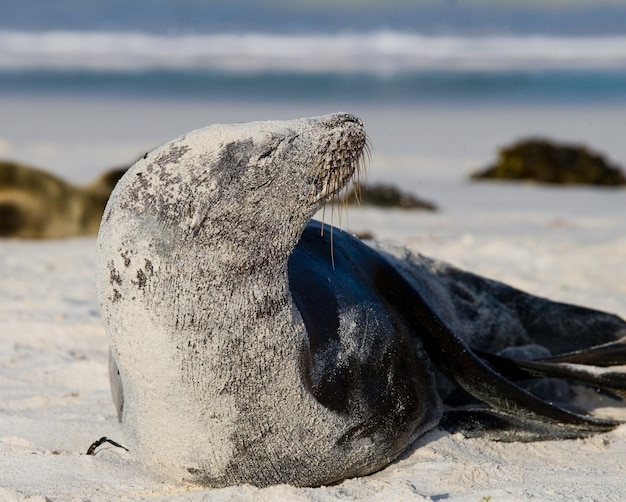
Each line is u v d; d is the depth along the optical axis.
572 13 101.19
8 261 24.55
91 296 20.48
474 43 93.50
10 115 60.94
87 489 10.40
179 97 70.88
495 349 15.02
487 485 10.29
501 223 30.91
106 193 32.78
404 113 64.06
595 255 24.52
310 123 9.62
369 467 10.75
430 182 41.59
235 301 9.21
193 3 101.81
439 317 12.20
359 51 91.62
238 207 9.23
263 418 9.55
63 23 95.12
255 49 91.31
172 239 9.14
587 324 15.05
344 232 12.59
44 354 16.20
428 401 11.70
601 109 65.56
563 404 14.13
